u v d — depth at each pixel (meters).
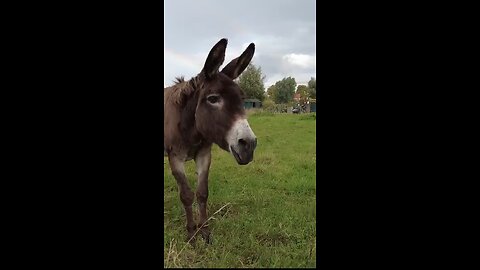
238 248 2.13
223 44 2.04
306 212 2.35
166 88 2.38
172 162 2.30
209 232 2.24
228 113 2.06
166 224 2.35
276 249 2.08
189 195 2.26
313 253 2.04
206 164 2.34
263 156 2.67
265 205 2.47
